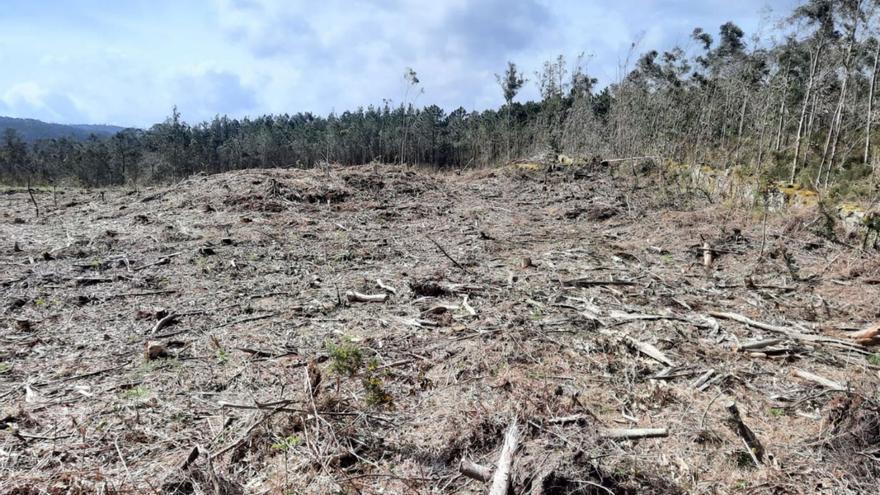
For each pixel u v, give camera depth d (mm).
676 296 4828
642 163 12312
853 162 12273
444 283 5090
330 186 10344
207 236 7023
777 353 3656
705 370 3389
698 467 2432
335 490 2221
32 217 8719
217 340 3766
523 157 17516
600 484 2145
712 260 6055
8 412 2799
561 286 5074
